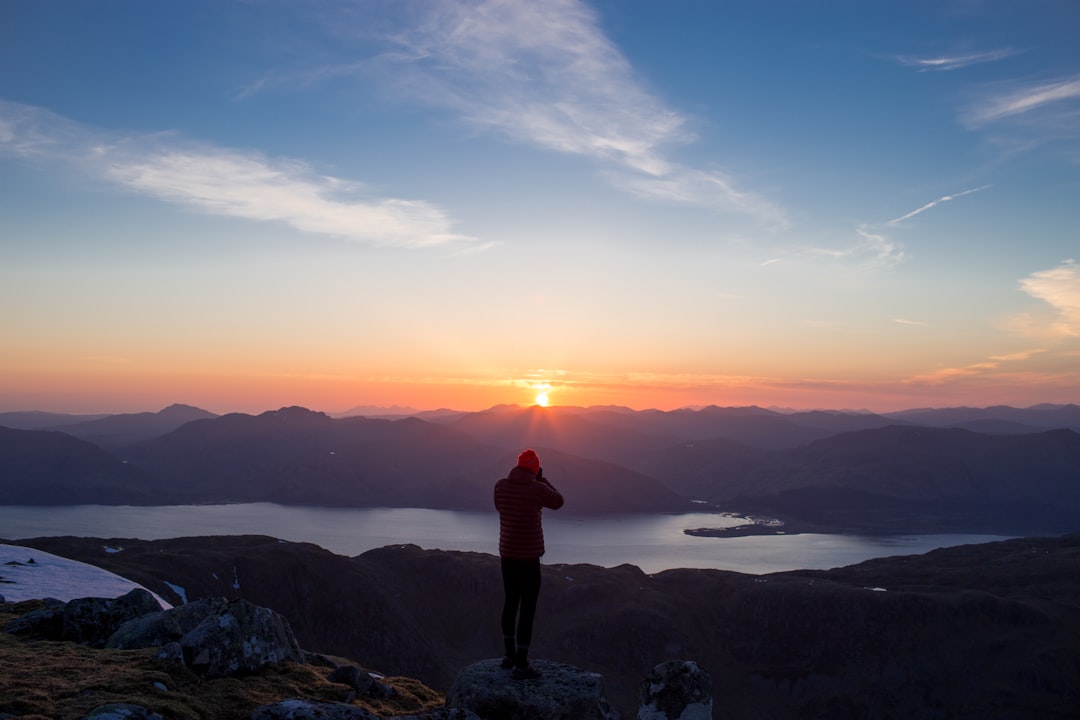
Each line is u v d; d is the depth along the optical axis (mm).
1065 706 125562
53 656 14438
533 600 13352
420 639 154000
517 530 13062
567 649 155250
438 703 16422
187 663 13828
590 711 12797
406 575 183125
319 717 11375
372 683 15836
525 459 13500
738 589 178125
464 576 181500
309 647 142625
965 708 130000
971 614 153125
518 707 12430
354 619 151750
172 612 16812
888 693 137375
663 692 13352
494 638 165250
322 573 161375
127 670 13188
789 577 192875
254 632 14984
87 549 152500
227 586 146500
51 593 34094
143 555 151125
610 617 160625
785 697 141250
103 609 17844
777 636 157500
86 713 10891
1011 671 135750
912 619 153750
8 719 10406
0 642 16141
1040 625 148625
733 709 138250
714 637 160500
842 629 154875
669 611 166000
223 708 12336
